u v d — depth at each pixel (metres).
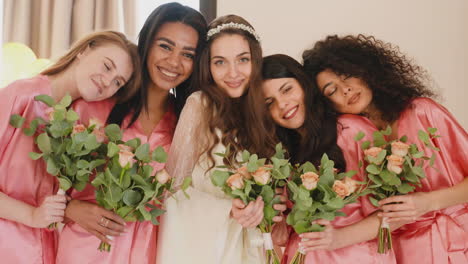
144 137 2.16
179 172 2.05
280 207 1.89
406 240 2.05
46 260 2.00
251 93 2.09
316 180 1.80
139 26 3.53
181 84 2.29
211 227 1.97
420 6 3.28
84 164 1.80
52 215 1.87
